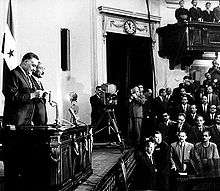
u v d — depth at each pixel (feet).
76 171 14.55
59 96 26.61
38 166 11.65
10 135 11.84
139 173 24.85
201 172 21.54
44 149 11.62
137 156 25.23
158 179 24.35
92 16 38.32
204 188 20.25
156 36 43.62
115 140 32.19
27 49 25.07
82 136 15.81
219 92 38.37
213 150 25.38
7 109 15.19
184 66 44.65
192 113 34.32
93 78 37.81
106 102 28.66
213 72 40.22
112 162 21.77
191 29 39.96
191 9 41.50
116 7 40.63
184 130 32.04
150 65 42.86
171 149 25.94
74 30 37.29
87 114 36.88
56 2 25.96
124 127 39.78
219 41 40.65
